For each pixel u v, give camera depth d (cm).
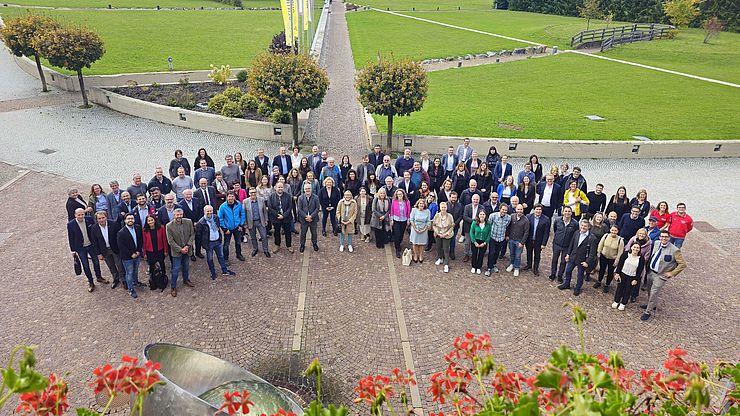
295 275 1191
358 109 2634
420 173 1460
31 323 992
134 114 2445
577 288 1133
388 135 2028
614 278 1126
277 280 1167
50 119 2358
